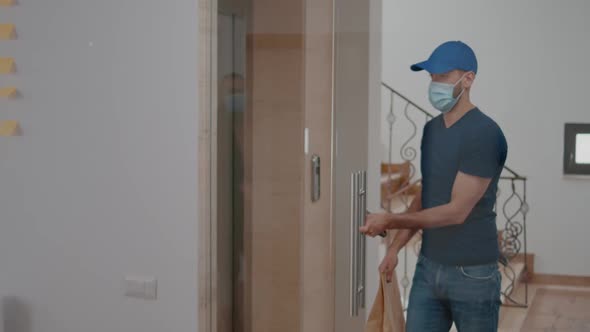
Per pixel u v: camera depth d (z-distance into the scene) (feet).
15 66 10.69
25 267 10.83
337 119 9.95
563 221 9.27
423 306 9.76
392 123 9.68
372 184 9.85
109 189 10.40
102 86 10.35
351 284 10.07
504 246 9.45
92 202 10.48
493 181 9.43
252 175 10.32
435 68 9.45
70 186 10.55
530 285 9.40
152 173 10.19
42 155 10.66
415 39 9.52
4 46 10.73
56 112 10.57
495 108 9.34
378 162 9.79
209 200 10.12
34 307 10.82
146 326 10.35
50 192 10.66
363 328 10.04
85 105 10.44
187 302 10.12
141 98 10.19
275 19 10.12
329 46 9.93
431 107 9.52
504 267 9.46
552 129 9.23
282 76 10.14
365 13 9.72
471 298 9.57
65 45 10.48
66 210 10.60
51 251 10.70
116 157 10.34
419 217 9.68
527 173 9.32
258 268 10.37
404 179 9.71
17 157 10.77
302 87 10.08
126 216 10.34
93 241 10.50
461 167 9.46
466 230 9.52
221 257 10.36
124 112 10.27
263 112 10.22
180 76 10.01
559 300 9.30
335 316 10.17
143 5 10.12
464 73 9.39
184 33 9.96
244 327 10.45
